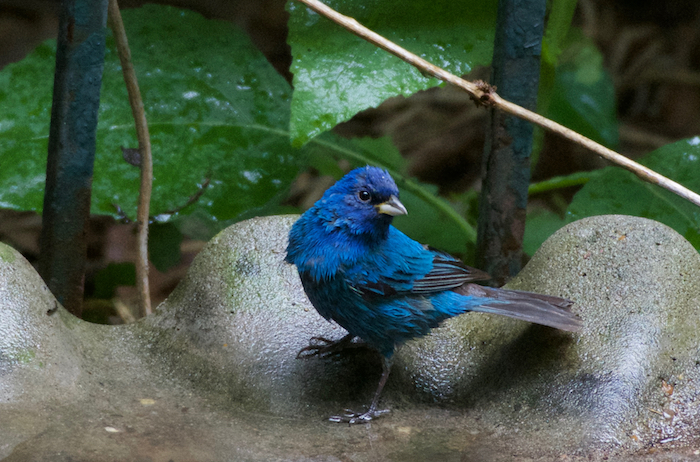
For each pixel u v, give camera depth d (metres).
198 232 11.91
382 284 7.29
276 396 7.36
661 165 10.11
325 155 11.99
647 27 17.69
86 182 8.10
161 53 10.15
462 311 7.47
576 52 12.73
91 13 7.68
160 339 7.90
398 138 16.88
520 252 8.52
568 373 6.92
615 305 7.17
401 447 6.61
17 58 15.70
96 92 7.93
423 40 8.59
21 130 9.60
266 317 7.94
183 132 10.07
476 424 7.07
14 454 5.68
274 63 17.11
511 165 8.24
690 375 6.74
